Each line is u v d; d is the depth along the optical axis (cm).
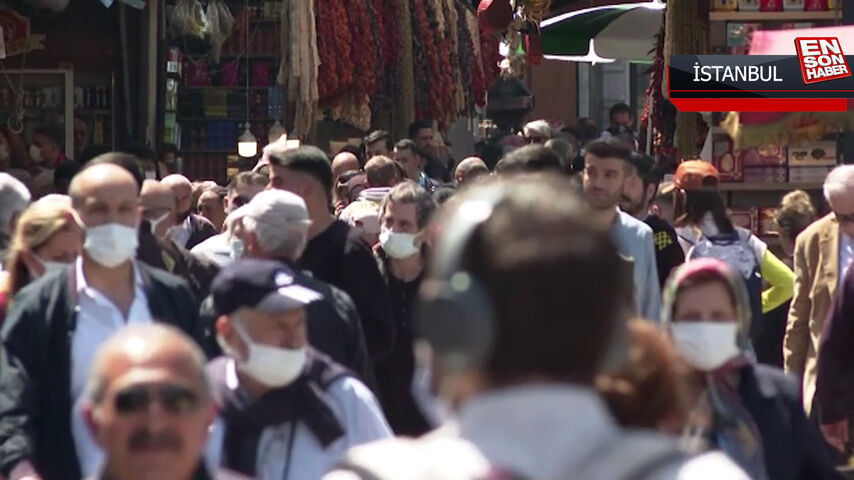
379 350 1761
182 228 2548
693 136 2889
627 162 1769
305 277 1432
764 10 2728
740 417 1137
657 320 1772
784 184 2748
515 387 548
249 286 1180
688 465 548
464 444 549
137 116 4122
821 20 2708
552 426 546
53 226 1507
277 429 1181
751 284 2131
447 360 547
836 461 1905
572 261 541
